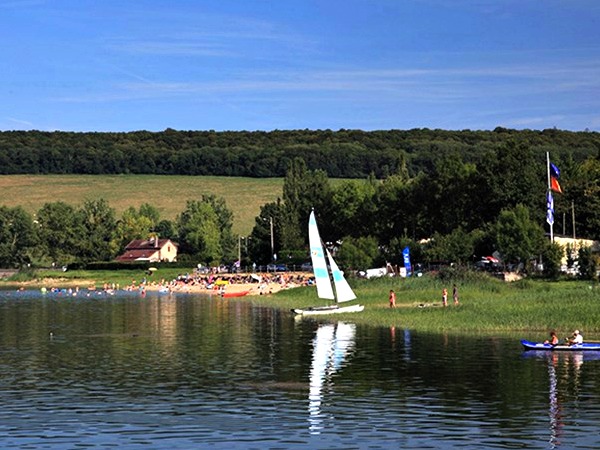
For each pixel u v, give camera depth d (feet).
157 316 418.72
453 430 157.99
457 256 612.29
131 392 196.34
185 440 152.76
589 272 504.43
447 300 415.23
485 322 321.52
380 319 357.00
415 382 206.18
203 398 188.85
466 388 197.57
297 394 192.75
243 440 152.35
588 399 183.93
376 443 149.59
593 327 301.22
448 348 264.72
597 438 151.64
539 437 152.66
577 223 655.35
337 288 414.41
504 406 177.78
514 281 491.31
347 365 233.76
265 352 263.90
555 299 362.53
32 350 274.77
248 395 192.03
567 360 238.48
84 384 207.31
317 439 152.56
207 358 251.39
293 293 569.23
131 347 280.92
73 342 297.94
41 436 156.25
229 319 393.09
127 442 151.74
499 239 556.92
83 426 163.43
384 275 577.84
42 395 193.47
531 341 276.62
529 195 643.86
